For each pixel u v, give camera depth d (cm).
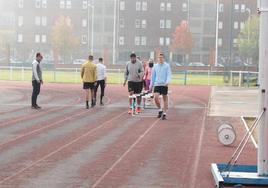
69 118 1797
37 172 891
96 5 9869
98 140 1286
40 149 1134
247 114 2025
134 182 829
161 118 1850
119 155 1077
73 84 4281
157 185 811
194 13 9956
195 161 1026
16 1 9950
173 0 10019
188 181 843
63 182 820
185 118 1869
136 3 9988
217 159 1049
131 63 2038
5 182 812
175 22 10050
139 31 10006
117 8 9912
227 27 9831
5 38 9606
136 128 1549
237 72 4738
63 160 1009
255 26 8356
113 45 9912
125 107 2283
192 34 9912
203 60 9856
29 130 1458
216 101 2722
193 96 3089
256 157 1078
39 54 2122
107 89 3650
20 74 5616
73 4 9869
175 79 5434
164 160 1029
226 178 824
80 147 1171
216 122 1742
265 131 840
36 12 9944
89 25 9856
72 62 9162
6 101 2511
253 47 8344
